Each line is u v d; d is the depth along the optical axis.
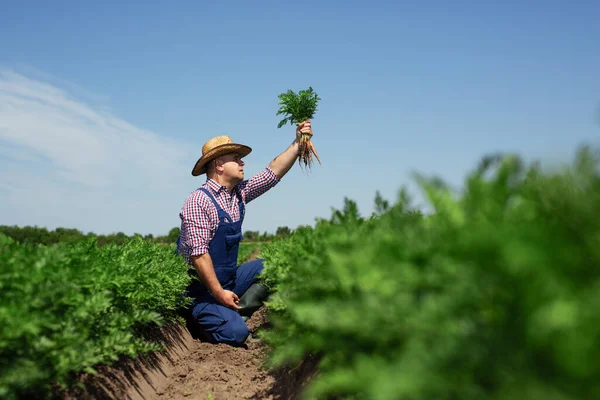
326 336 2.48
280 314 4.37
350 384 1.96
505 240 1.50
